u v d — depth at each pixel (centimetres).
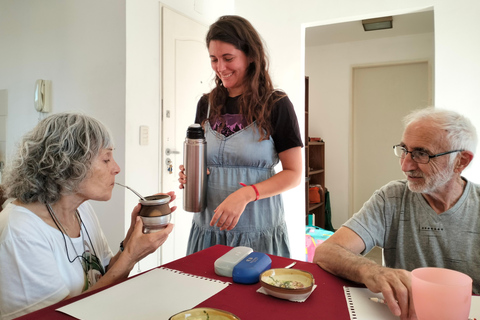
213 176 144
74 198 99
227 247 114
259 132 138
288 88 288
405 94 470
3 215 93
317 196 460
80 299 75
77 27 261
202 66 313
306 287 75
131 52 243
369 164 496
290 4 284
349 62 489
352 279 85
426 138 101
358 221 117
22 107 297
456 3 235
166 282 84
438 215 109
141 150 253
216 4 332
